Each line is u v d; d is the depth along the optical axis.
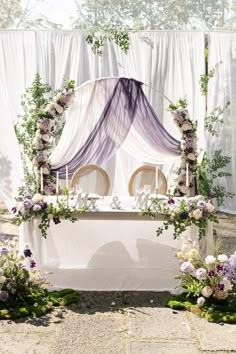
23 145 7.17
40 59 7.12
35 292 4.20
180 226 4.30
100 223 4.60
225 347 3.40
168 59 7.19
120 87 5.21
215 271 4.04
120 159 7.30
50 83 7.14
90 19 7.21
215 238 5.71
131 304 4.17
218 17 7.19
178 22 7.20
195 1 7.16
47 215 4.29
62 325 3.71
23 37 7.09
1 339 3.48
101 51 7.15
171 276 4.51
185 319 3.86
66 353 3.28
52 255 4.56
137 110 5.26
